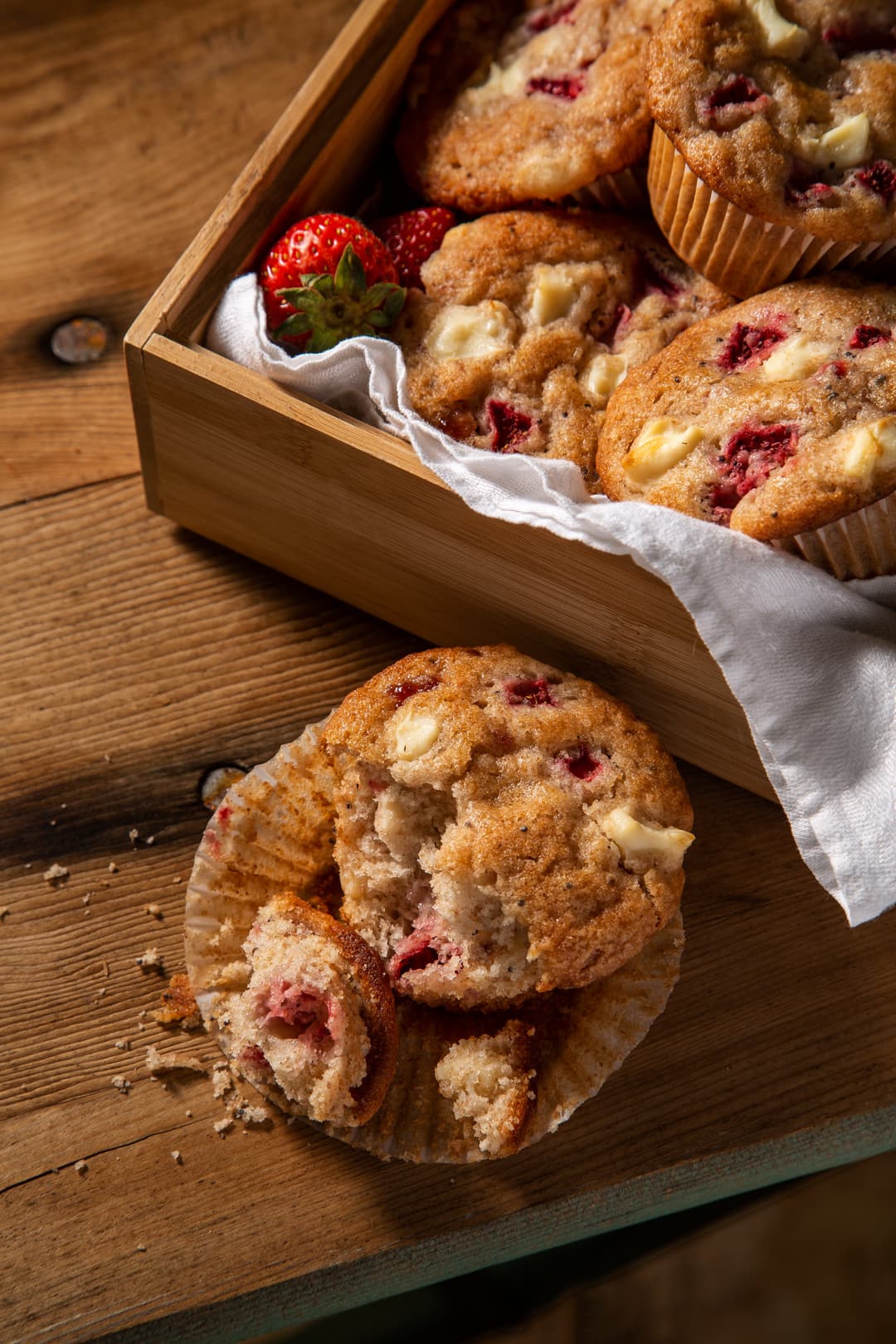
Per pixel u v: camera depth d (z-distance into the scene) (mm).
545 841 525
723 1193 555
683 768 586
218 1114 550
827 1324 722
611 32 567
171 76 642
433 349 555
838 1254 728
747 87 533
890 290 536
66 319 620
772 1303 724
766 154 528
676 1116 552
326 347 552
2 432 609
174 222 629
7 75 639
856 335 526
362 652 593
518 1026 541
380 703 540
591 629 549
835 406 517
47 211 629
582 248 562
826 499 509
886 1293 724
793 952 567
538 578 540
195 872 554
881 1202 727
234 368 533
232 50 645
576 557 525
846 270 545
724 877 573
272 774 559
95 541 600
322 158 560
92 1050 555
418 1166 546
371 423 551
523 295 560
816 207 528
